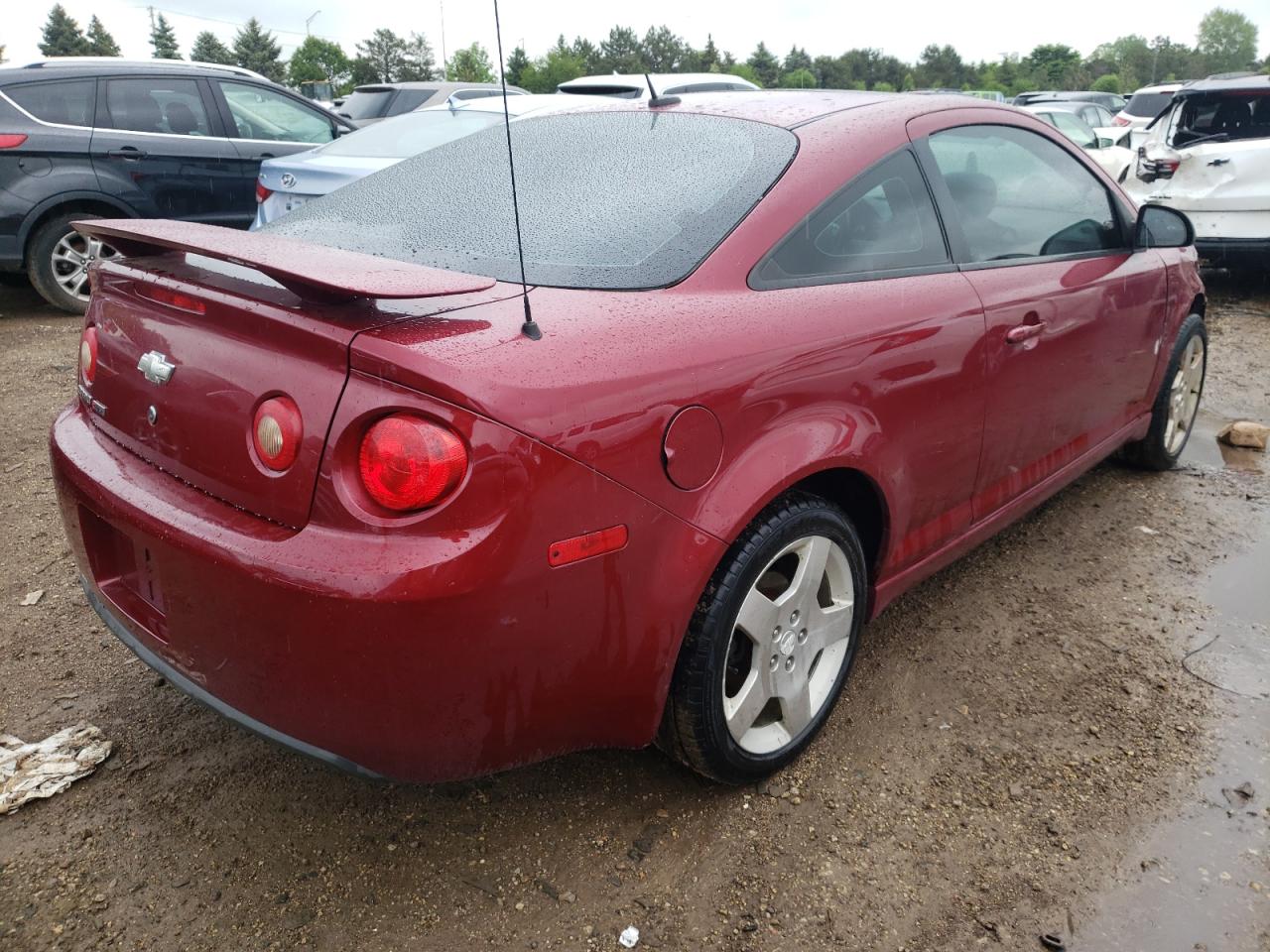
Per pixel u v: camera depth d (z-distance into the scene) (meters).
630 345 1.75
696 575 1.83
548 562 1.61
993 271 2.63
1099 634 2.90
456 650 1.57
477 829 2.12
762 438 1.94
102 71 6.82
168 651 1.87
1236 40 149.38
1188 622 2.97
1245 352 6.11
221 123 7.34
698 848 2.06
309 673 1.61
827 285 2.17
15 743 2.35
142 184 6.96
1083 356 3.03
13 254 6.59
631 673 1.82
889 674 2.69
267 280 1.78
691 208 2.13
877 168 2.37
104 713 2.49
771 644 2.11
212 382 1.73
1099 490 3.96
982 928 1.88
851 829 2.12
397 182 2.61
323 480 1.57
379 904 1.92
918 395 2.31
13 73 6.52
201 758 2.33
